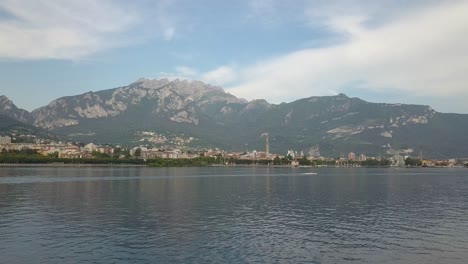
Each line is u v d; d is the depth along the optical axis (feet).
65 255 192.24
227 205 372.58
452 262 188.96
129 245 211.82
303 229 258.57
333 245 216.95
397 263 186.91
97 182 643.86
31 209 334.65
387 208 360.07
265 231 251.19
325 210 344.69
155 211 329.72
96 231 246.06
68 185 577.43
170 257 190.60
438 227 268.62
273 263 183.42
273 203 391.86
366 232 250.78
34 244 212.02
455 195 487.61
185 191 514.27
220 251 201.77
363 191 538.88
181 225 268.41
